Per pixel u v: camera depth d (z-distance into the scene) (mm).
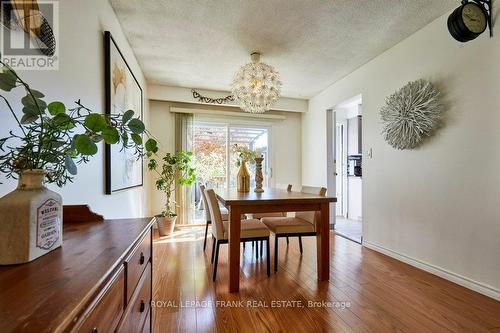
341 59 3092
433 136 2295
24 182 689
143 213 3494
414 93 2402
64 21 1254
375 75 3035
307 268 2414
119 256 712
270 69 2775
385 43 2697
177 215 4188
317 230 2188
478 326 1510
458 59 2086
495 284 1825
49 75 1116
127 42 2615
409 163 2547
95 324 542
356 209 5137
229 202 1945
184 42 2670
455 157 2105
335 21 2299
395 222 2715
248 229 2186
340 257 2750
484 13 1824
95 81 1692
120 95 2205
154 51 2869
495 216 1831
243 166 2869
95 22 1698
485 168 1894
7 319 414
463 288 1999
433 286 2033
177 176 4148
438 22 2252
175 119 4266
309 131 4730
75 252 738
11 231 635
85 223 1119
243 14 2193
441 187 2219
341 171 5539
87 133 790
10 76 681
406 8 2117
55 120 748
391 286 2037
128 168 2465
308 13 2180
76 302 471
